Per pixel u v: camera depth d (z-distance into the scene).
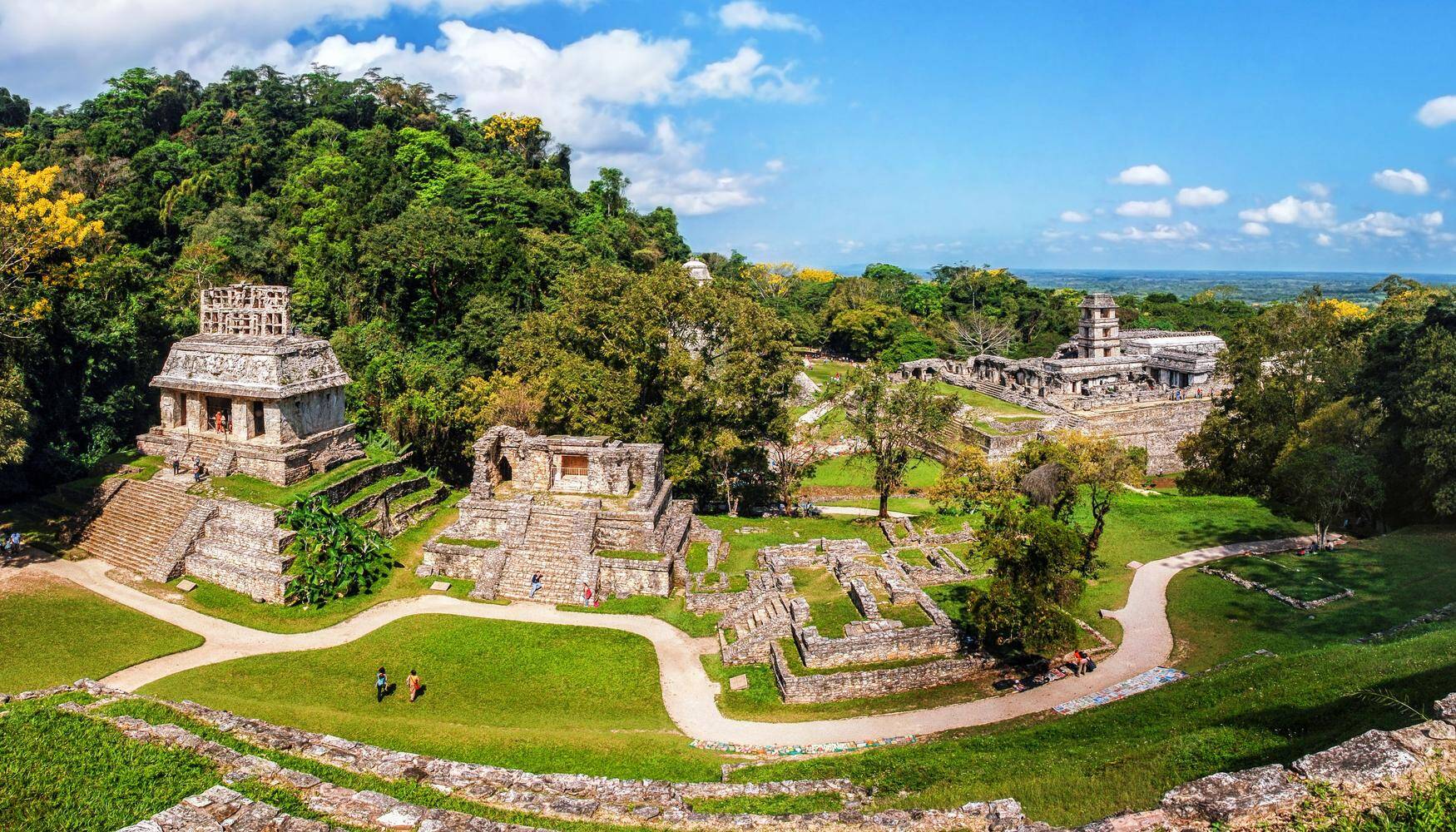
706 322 63.28
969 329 153.62
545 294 85.12
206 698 32.22
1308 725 22.16
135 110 110.94
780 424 60.66
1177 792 17.03
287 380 51.12
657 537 46.38
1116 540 52.59
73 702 26.58
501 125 138.00
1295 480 50.31
